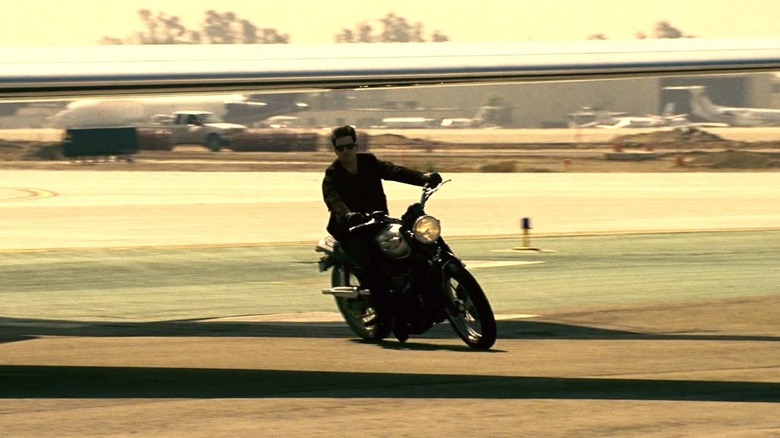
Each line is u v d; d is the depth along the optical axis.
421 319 24.17
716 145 170.62
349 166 25.05
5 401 18.75
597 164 124.44
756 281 34.12
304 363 22.27
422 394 19.09
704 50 26.44
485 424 16.86
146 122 32.47
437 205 69.38
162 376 20.94
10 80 21.33
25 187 89.25
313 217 61.41
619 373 20.81
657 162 127.56
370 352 23.61
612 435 16.09
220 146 158.25
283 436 16.20
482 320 23.36
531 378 20.42
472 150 170.62
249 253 43.94
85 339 25.61
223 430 16.61
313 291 33.84
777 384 19.70
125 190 84.81
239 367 21.84
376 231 24.47
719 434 16.08
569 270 37.50
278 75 23.30
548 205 68.44
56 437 16.30
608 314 28.38
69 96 23.20
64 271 38.97
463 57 24.75
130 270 39.09
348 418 17.34
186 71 22.89
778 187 84.88
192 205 70.06
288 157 144.75
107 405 18.41
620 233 50.72
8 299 32.50
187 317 29.02
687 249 43.56
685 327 26.33
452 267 23.78
